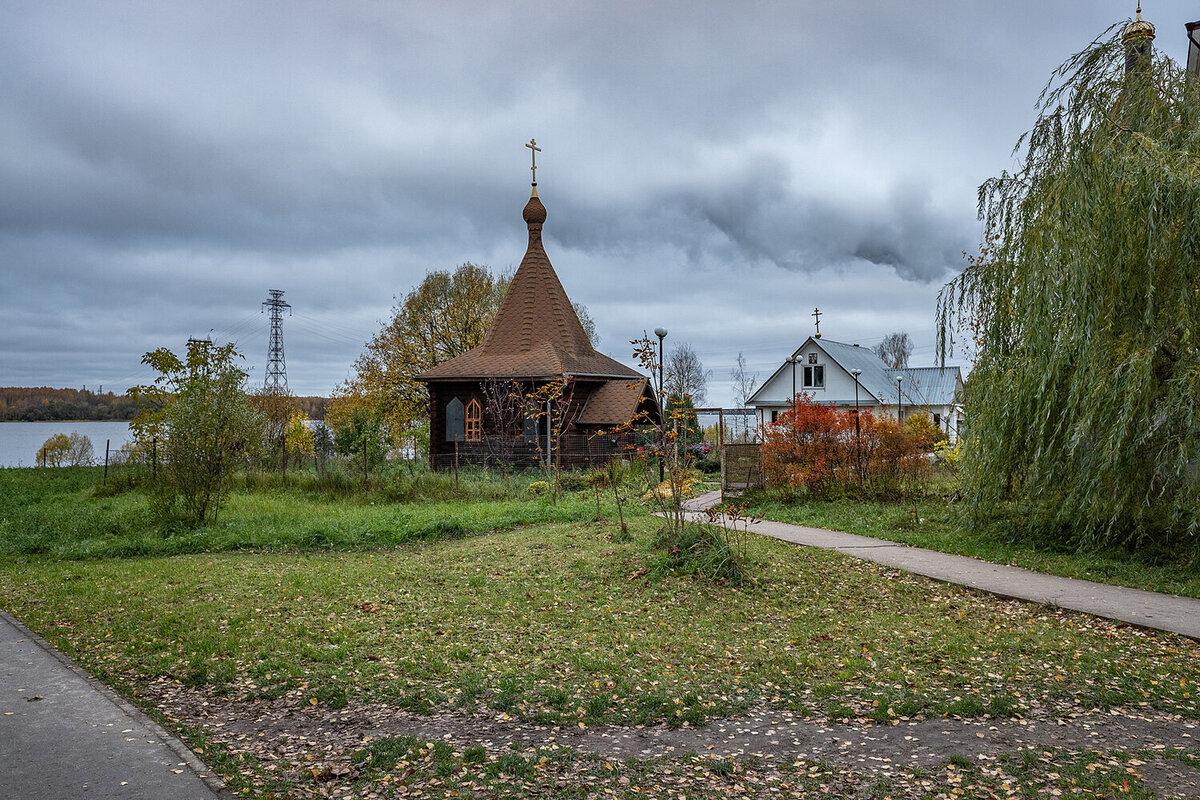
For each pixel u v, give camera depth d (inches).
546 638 331.6
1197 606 364.2
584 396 1264.8
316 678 279.9
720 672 286.0
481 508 744.3
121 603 401.4
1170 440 425.7
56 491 1067.9
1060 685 264.1
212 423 669.9
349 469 1008.9
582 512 728.3
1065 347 460.8
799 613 370.3
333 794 190.5
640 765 207.5
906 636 330.3
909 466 756.0
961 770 201.2
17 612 383.9
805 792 191.5
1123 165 437.4
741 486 838.5
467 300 2007.9
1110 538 481.4
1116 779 193.0
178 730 231.9
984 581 424.5
